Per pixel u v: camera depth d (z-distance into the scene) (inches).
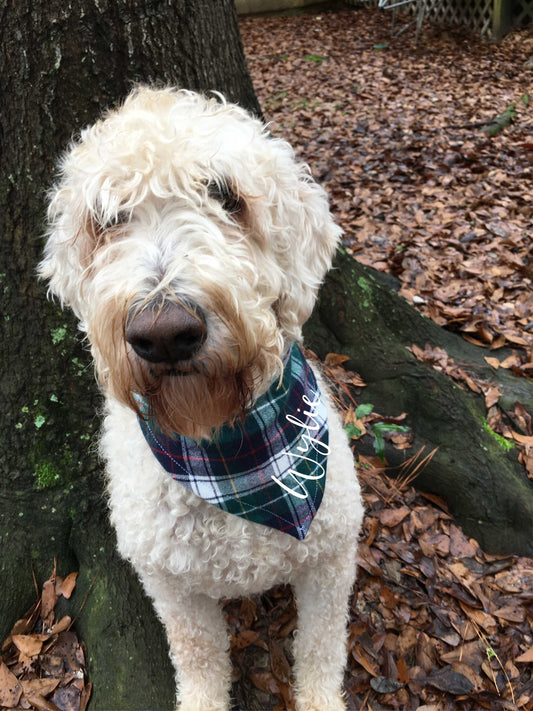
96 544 25.8
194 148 15.6
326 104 94.0
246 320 15.1
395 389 33.7
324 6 157.9
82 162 16.8
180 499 19.0
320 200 19.5
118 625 24.2
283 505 18.7
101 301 15.1
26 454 25.1
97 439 25.7
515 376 37.3
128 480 19.8
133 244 15.3
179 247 14.8
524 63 106.3
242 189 16.1
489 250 51.5
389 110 88.7
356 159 72.1
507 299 45.6
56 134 21.8
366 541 28.5
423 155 71.6
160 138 15.5
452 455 31.5
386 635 25.6
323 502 19.6
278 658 24.9
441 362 36.2
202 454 18.4
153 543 19.5
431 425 32.7
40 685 22.8
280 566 20.1
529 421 34.3
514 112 83.9
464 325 40.8
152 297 13.9
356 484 21.4
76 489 25.8
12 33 20.5
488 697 24.1
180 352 14.6
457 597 27.2
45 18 20.3
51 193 20.6
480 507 30.5
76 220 17.2
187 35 23.2
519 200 60.0
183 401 15.8
